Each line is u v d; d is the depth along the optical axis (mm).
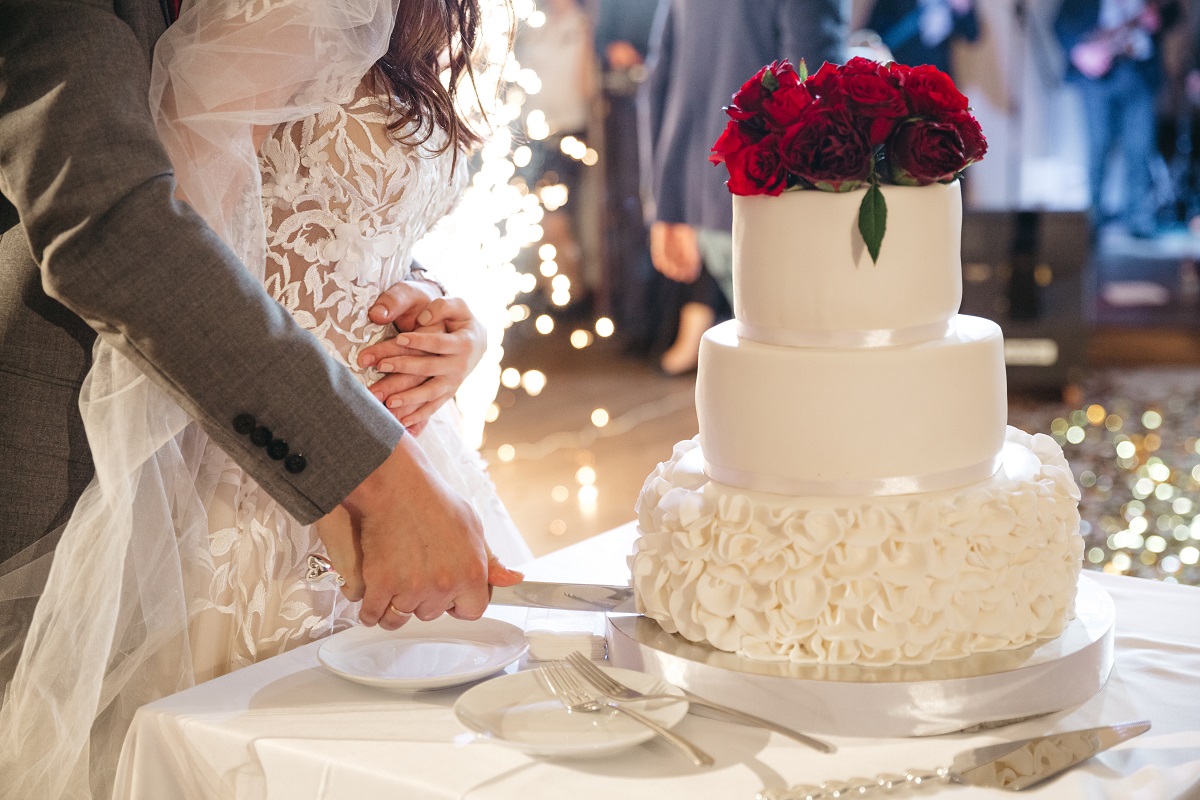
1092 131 8164
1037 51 7762
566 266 6758
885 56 5012
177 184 1097
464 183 1493
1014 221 5223
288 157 1219
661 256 5047
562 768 890
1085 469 4168
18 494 1121
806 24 4262
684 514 1027
